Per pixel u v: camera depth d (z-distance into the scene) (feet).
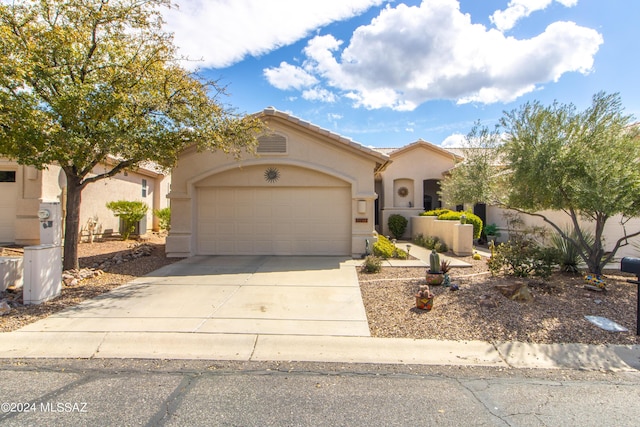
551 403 11.87
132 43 26.96
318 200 39.14
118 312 20.29
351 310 20.75
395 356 15.47
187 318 19.39
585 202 22.34
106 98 23.20
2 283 23.53
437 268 25.21
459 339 16.81
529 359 15.16
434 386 12.99
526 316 19.08
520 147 25.27
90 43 25.93
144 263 34.71
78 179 29.17
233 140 31.04
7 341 16.49
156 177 68.39
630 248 36.50
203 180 38.83
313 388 12.79
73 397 12.09
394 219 60.90
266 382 13.24
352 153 38.06
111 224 54.54
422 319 19.08
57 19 25.09
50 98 23.38
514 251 26.00
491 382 13.33
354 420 10.82
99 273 29.40
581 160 23.16
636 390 12.78
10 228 42.39
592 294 22.18
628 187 21.47
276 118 37.91
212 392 12.48
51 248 22.38
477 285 24.43
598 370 14.38
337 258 37.45
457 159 54.19
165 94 27.30
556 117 24.44
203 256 38.55
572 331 17.46
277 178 38.78
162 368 14.39
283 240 39.22
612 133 23.54
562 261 26.86
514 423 10.71
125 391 12.52
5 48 21.91
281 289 25.23
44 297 21.65
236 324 18.57
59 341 16.60
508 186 29.12
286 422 10.71
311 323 18.76
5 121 21.40
